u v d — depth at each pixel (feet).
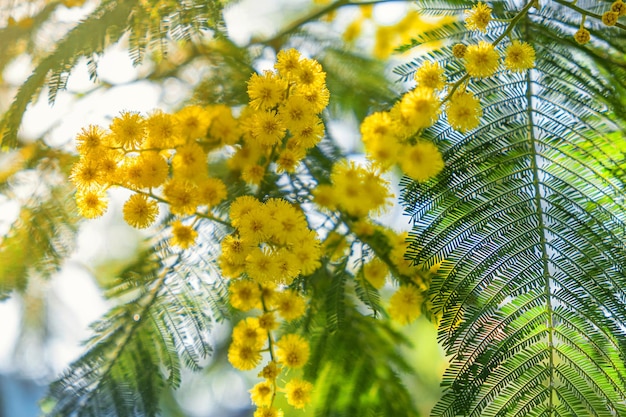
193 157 1.59
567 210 1.47
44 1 1.69
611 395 1.45
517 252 1.47
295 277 1.57
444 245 1.47
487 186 1.48
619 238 1.46
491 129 1.49
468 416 1.46
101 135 1.56
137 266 1.66
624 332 1.44
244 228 1.52
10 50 1.69
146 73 1.81
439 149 1.49
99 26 1.58
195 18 1.57
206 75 1.74
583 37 1.51
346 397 1.66
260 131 1.55
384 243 1.63
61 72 1.56
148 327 1.64
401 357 1.72
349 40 1.90
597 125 1.49
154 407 1.61
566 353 1.46
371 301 1.62
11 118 1.57
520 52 1.48
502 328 1.46
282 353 1.61
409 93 1.48
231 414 2.35
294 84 1.56
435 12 1.60
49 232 1.72
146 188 1.56
